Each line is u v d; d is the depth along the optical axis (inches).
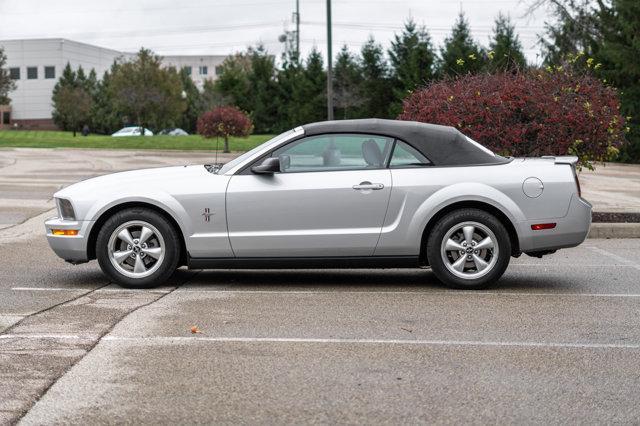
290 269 371.2
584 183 977.5
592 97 544.1
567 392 203.8
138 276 341.7
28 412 187.2
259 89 2758.4
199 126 1759.4
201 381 211.2
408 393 202.2
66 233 343.9
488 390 205.0
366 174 340.2
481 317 290.2
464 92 555.5
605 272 395.9
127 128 3110.2
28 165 1269.7
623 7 1588.3
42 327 269.1
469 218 338.6
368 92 2285.9
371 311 299.3
